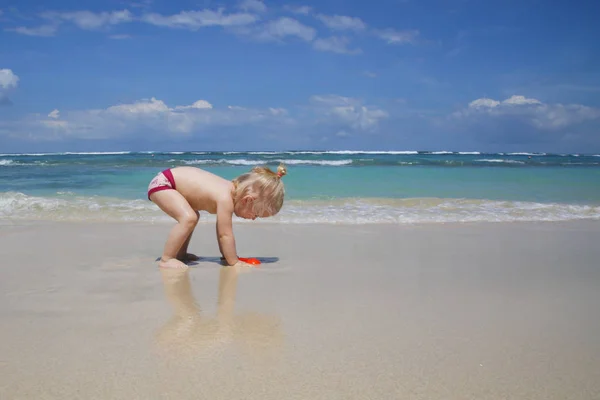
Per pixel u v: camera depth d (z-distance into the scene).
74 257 4.38
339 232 5.95
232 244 4.16
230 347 2.25
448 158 33.00
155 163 22.80
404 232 5.98
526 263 4.25
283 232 5.94
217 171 17.02
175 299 3.06
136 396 1.79
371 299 3.09
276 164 22.83
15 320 2.62
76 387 1.85
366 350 2.23
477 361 2.13
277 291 3.28
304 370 2.01
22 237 5.35
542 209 8.12
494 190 11.47
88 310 2.81
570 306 2.96
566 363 2.12
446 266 4.11
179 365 2.05
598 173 17.42
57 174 15.23
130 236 5.50
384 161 26.66
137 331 2.46
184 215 4.10
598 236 5.77
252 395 1.80
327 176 15.16
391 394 1.82
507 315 2.78
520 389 1.88
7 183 12.09
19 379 1.91
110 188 10.95
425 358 2.15
